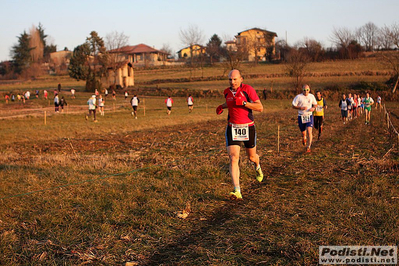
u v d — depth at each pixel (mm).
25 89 69812
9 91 61188
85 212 4828
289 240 3707
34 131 17141
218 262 3295
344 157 8516
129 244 3814
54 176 7152
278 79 66938
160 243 3826
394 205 4570
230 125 5355
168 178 6656
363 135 13164
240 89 5230
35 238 4066
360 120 20906
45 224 4449
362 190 5445
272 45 104375
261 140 12047
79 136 15750
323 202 4883
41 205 5281
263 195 5430
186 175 6730
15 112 32750
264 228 4059
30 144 13375
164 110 34344
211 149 10453
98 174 7309
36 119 25781
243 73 76062
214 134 14703
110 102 47500
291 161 8258
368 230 3900
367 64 75188
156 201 5145
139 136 15203
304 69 59750
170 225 4340
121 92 65375
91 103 23984
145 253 3596
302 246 3504
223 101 49500
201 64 97000
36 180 6852
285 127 16609
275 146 10633
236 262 3293
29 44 115750
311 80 61375
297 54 61969
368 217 4230
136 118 25234
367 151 9273
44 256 3543
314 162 8016
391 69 64688
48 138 15062
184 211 4754
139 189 5895
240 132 5293
